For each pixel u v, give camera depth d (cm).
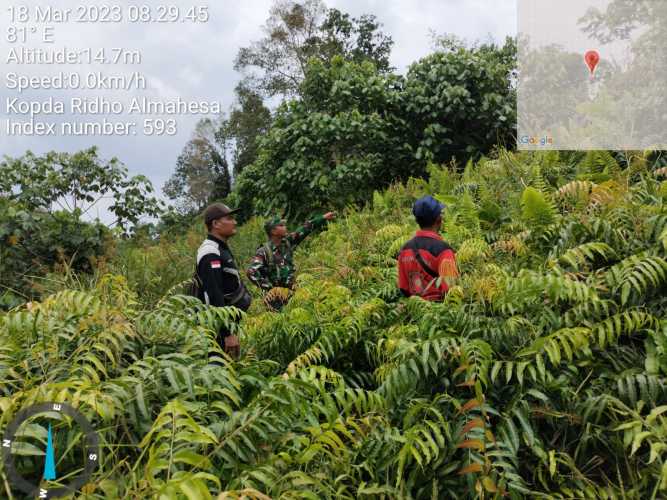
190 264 818
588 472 256
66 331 267
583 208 430
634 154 573
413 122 1210
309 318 410
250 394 280
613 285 310
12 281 688
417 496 242
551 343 268
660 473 232
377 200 892
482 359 270
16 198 891
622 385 258
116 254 763
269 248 570
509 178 676
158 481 181
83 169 958
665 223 341
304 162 1152
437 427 242
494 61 1219
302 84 1283
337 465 242
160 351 283
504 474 232
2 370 234
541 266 357
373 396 266
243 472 207
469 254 397
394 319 387
